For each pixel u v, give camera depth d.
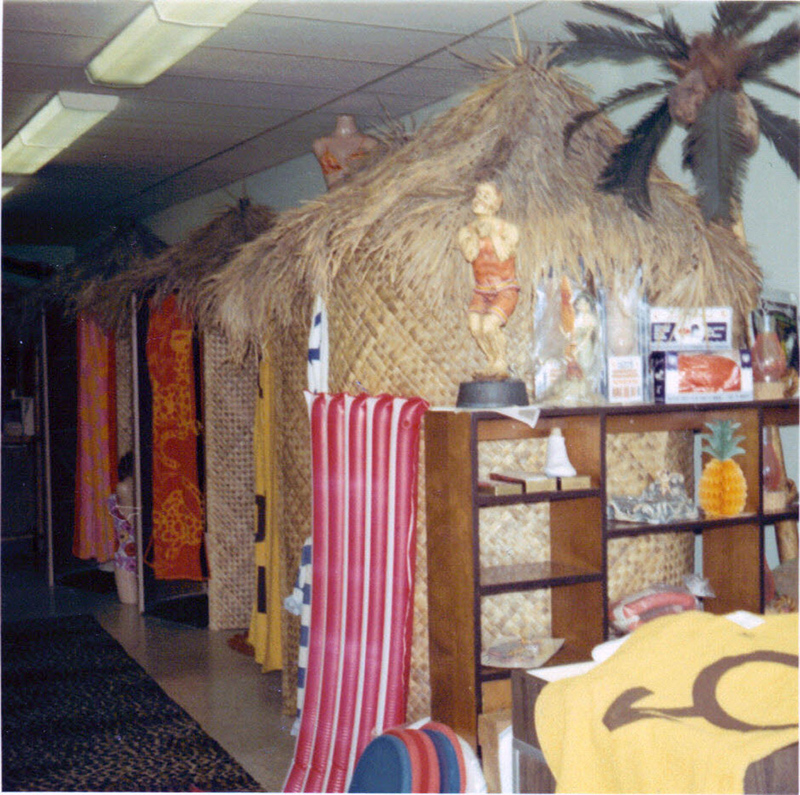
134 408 5.91
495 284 2.71
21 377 8.73
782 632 1.88
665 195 3.14
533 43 4.14
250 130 5.75
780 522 3.21
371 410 2.99
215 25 3.89
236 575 5.58
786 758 1.49
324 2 3.71
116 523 6.46
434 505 2.81
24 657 4.98
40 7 3.78
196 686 4.46
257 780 3.35
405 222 2.94
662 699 1.68
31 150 6.16
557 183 2.90
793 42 2.83
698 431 3.40
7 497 8.74
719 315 3.02
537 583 2.66
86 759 3.55
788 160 3.01
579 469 2.84
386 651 2.93
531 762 1.87
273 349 4.17
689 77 2.90
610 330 2.91
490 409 2.62
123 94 4.96
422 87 4.85
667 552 3.10
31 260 10.79
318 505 3.17
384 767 1.89
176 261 5.54
